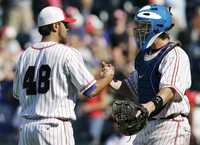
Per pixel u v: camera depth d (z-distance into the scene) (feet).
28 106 69.31
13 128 121.90
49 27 69.72
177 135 65.92
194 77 133.39
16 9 154.40
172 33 141.08
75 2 154.40
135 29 66.80
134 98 70.59
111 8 157.58
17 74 70.95
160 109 65.21
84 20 144.97
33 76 69.05
